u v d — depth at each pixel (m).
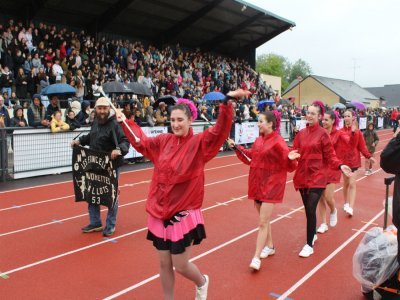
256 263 4.91
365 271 4.17
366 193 9.95
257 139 5.20
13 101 13.38
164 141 3.62
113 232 6.24
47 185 9.60
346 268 5.15
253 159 5.12
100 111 5.91
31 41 15.56
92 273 4.86
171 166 3.42
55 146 10.88
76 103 12.63
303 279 4.80
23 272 4.85
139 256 5.40
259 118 5.08
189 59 24.52
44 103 13.94
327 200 6.64
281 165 4.96
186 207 3.44
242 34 28.16
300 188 5.61
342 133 7.24
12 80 13.66
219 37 27.02
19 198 8.35
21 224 6.66
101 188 6.06
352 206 7.68
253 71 30.12
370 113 35.62
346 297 4.38
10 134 9.89
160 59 21.86
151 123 13.44
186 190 3.44
